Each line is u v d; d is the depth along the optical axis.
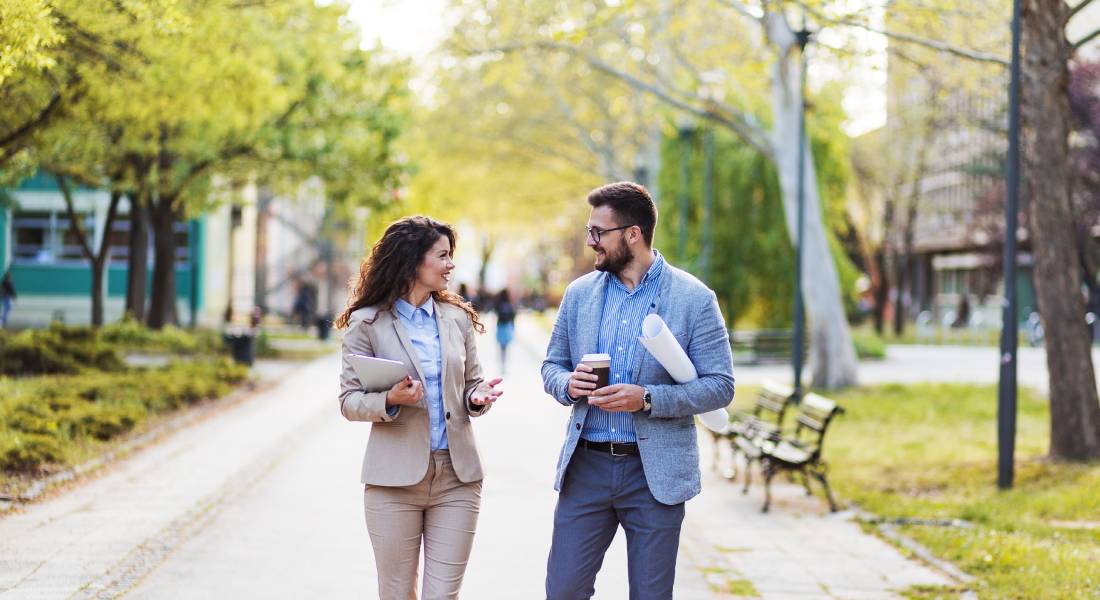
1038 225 11.77
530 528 8.26
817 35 13.88
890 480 11.21
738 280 31.98
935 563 7.38
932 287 68.25
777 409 11.58
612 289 4.36
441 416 4.45
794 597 6.45
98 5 11.68
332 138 24.95
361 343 4.43
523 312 79.31
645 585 4.21
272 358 26.66
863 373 26.86
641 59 22.30
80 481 9.77
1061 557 7.37
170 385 15.48
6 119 13.90
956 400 19.11
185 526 7.95
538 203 46.88
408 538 4.42
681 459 4.20
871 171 43.25
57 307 40.75
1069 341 11.66
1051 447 11.88
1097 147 32.56
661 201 33.53
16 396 12.87
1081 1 11.74
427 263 4.45
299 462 11.21
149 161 23.52
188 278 41.72
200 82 13.80
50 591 6.09
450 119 36.69
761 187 32.19
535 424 15.05
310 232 45.38
